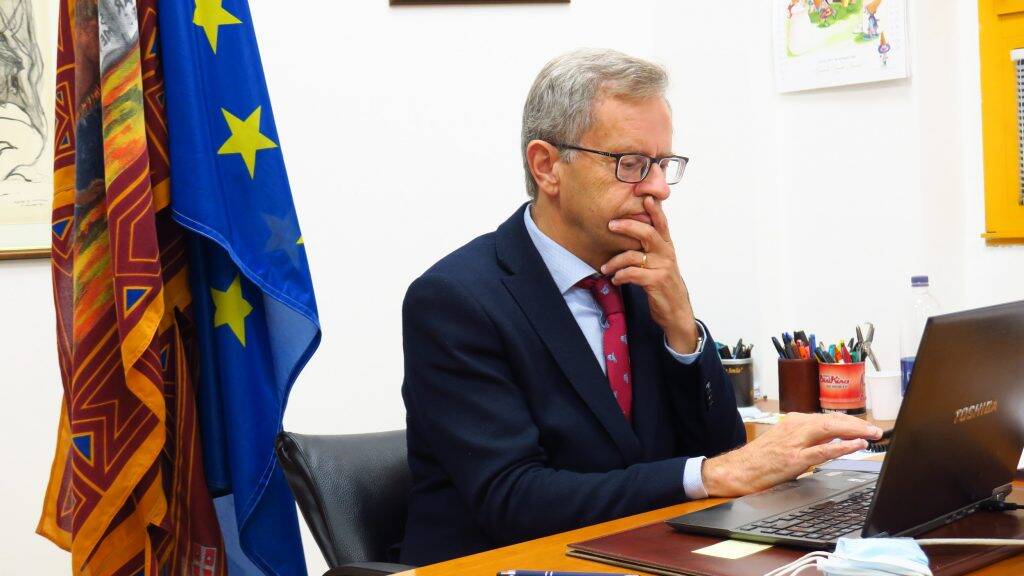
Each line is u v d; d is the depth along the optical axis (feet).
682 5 9.86
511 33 9.71
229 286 5.72
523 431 4.78
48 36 8.46
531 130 5.24
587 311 5.32
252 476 5.67
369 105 9.34
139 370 5.26
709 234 9.85
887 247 8.62
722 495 4.45
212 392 5.71
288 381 5.84
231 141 5.76
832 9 8.72
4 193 8.41
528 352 4.97
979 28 8.27
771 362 9.49
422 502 5.13
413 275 9.50
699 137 9.85
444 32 9.52
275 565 5.74
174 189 5.48
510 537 4.64
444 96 9.54
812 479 4.60
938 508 3.70
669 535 3.83
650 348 5.45
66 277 5.60
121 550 5.48
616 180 5.03
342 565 4.89
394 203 9.43
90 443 5.31
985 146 8.25
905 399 3.33
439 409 4.89
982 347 3.55
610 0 10.00
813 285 9.16
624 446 5.00
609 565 3.59
